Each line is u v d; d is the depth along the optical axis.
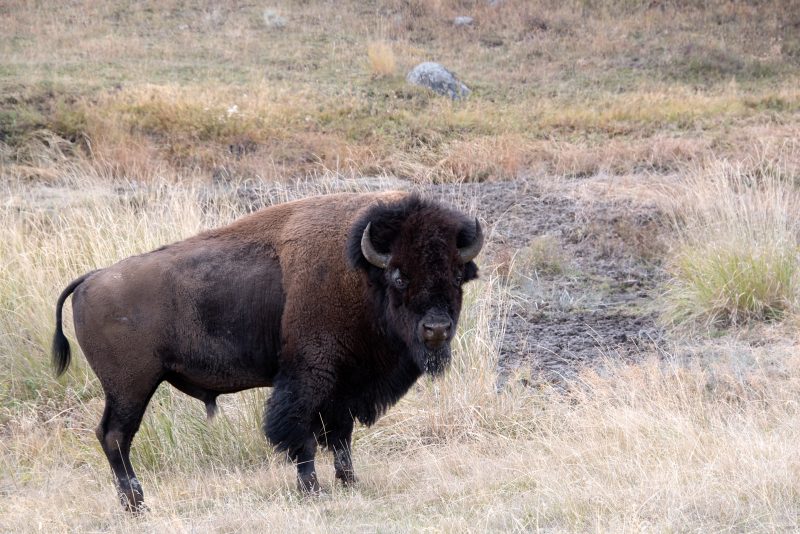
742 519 17.00
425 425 27.67
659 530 16.48
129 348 21.91
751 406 25.19
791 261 33.75
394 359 22.05
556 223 44.66
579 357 31.61
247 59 84.25
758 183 46.25
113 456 22.19
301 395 21.69
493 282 35.94
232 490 22.58
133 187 49.28
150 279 22.14
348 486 22.55
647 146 57.16
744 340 31.31
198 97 67.19
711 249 34.88
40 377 31.69
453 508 19.52
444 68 77.19
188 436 27.58
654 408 25.14
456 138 62.59
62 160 56.12
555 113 67.94
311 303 21.66
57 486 24.69
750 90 76.06
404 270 20.47
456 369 28.92
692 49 86.75
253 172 55.03
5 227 38.25
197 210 37.94
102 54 83.38
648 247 41.19
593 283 38.94
